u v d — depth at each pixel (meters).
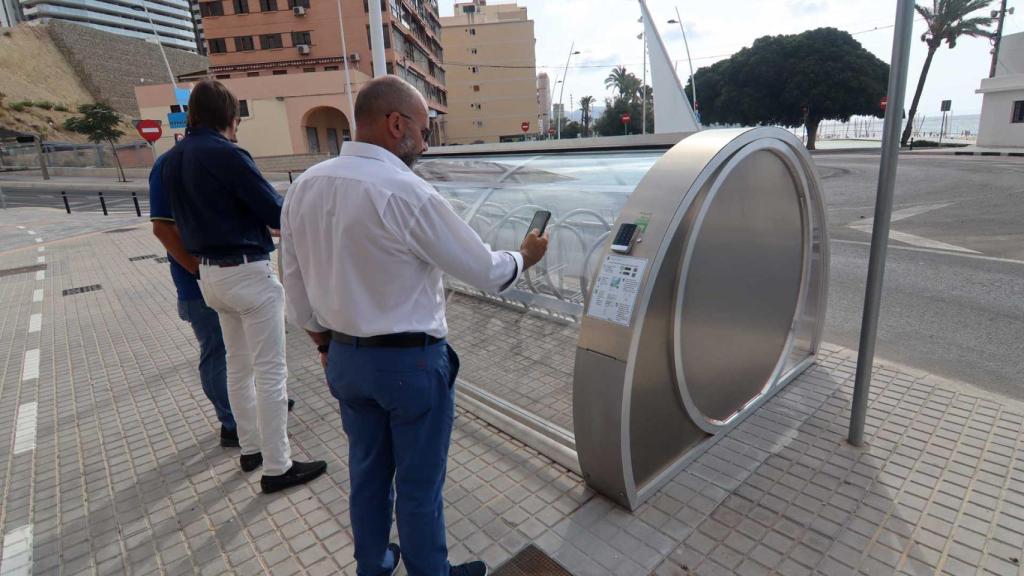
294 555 2.20
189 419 3.40
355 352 1.61
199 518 2.45
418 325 1.60
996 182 12.98
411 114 1.61
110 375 4.15
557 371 3.23
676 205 2.09
